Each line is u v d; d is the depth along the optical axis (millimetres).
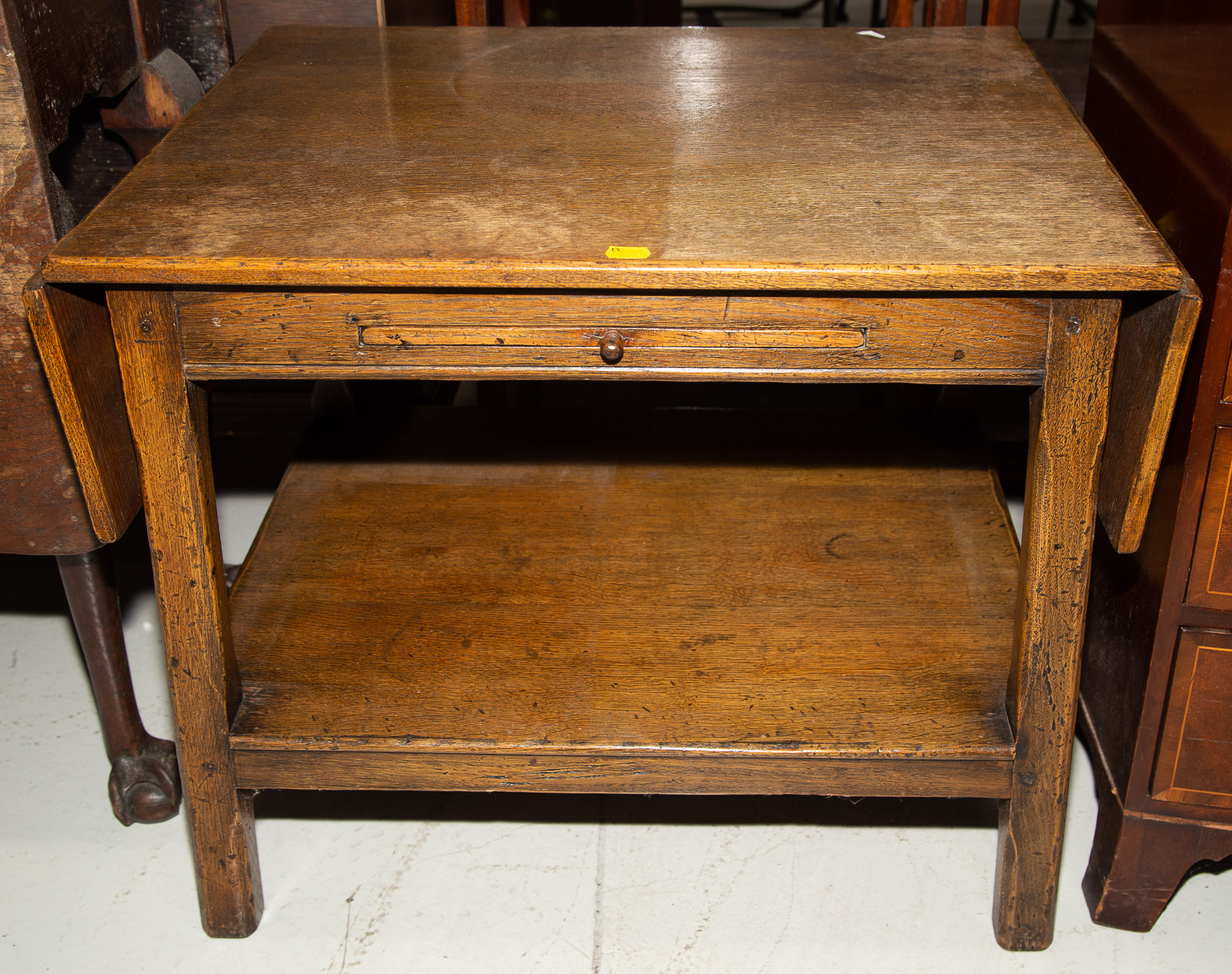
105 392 1215
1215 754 1370
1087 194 1190
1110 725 1520
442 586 1590
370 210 1184
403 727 1359
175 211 1182
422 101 1464
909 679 1423
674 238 1117
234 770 1380
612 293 1123
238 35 1896
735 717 1366
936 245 1095
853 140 1331
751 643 1480
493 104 1451
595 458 1863
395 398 2027
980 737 1342
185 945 1496
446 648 1478
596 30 1712
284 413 2533
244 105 1448
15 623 2064
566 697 1398
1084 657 1674
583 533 1693
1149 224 1127
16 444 1389
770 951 1474
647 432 1923
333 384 1912
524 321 1141
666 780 1367
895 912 1524
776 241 1108
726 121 1392
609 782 1370
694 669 1439
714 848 1613
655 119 1399
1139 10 1436
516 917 1521
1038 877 1414
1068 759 1332
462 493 1786
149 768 1663
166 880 1589
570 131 1371
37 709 1878
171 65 1708
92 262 1082
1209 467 1228
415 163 1290
